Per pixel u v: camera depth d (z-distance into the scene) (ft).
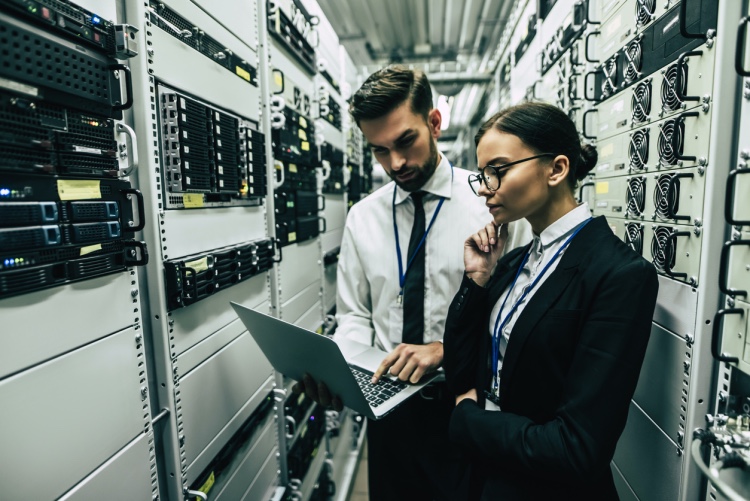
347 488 8.52
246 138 4.72
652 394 4.04
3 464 2.19
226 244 4.45
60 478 2.52
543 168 2.88
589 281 2.72
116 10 3.06
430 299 4.45
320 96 7.93
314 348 3.16
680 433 3.50
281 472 5.95
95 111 2.74
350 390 3.24
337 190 9.62
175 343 3.56
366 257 4.79
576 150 3.04
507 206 2.97
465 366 3.59
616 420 2.51
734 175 2.63
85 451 2.71
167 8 3.48
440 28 15.61
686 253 3.44
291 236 6.25
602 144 5.22
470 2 13.48
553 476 2.66
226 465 4.41
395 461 4.48
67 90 2.47
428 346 4.05
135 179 3.29
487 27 15.15
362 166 13.25
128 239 3.10
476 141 3.15
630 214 4.45
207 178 3.93
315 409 7.48
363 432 11.00
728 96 2.99
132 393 3.14
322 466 7.82
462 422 3.18
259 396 5.28
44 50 2.32
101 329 2.85
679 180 3.52
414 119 3.87
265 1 5.40
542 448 2.64
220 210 4.34
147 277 3.37
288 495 5.98
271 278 5.65
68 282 2.56
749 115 2.87
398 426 4.38
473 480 3.38
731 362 2.99
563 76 6.52
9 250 2.18
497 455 2.88
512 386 3.07
